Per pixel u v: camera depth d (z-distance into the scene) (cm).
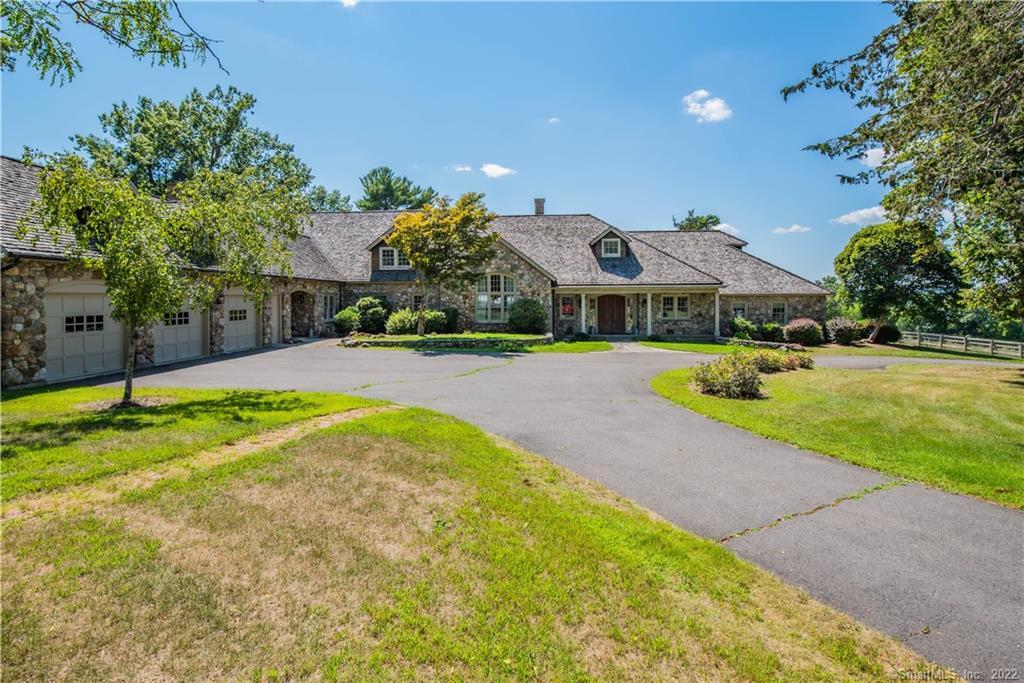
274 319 2180
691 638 337
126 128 3516
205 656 297
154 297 896
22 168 1383
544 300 2503
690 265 2897
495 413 954
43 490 508
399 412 893
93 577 365
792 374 1554
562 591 378
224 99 3741
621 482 627
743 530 505
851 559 449
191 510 475
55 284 1225
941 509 556
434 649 311
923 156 909
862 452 752
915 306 2947
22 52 636
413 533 454
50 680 274
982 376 1538
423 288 2286
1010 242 1285
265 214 1295
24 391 1075
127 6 650
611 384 1293
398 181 5322
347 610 344
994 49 741
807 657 327
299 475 571
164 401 962
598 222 3059
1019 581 415
